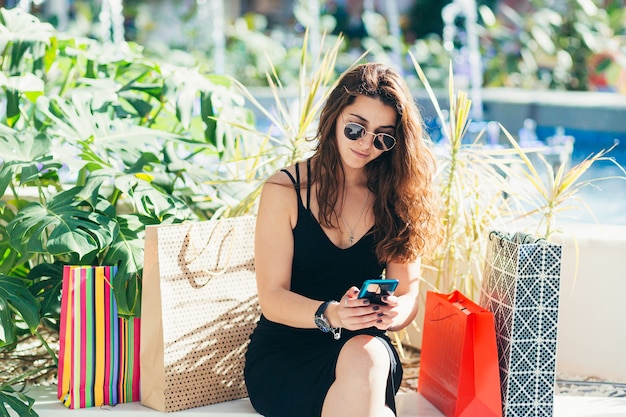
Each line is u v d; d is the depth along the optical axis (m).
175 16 9.66
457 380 2.59
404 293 2.69
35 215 2.78
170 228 2.62
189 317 2.67
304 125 3.29
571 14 8.23
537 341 2.60
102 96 3.44
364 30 9.56
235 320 2.77
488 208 3.29
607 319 3.19
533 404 2.62
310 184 2.61
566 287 3.22
